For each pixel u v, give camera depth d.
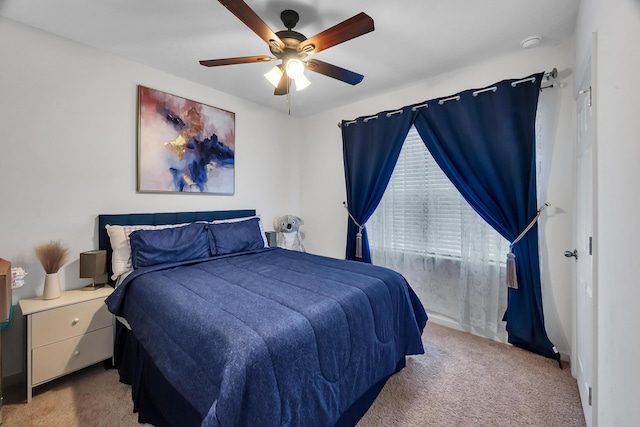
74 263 2.16
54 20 1.90
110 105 2.33
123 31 2.03
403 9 1.78
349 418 1.47
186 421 1.28
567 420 1.55
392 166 2.99
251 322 1.23
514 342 2.33
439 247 2.78
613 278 1.03
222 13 1.83
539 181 2.23
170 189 2.70
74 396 1.76
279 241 3.66
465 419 1.56
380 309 1.70
